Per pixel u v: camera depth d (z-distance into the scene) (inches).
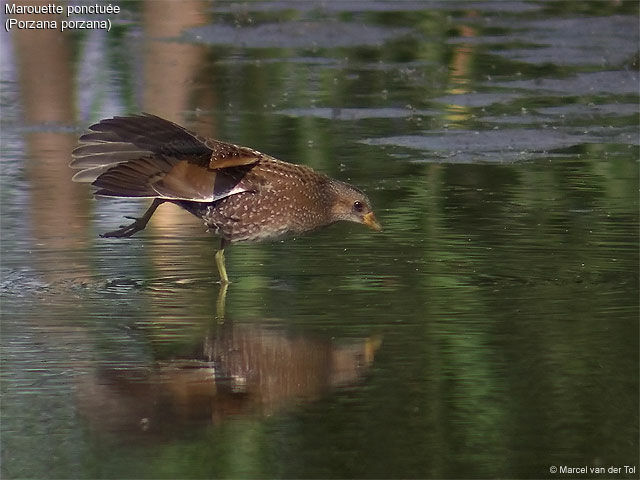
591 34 1054.4
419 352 396.5
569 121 796.0
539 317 431.8
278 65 955.3
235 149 481.7
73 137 756.0
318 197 500.4
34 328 423.2
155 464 320.5
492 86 893.2
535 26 1089.4
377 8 1157.7
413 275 490.3
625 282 475.8
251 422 345.7
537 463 322.0
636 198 623.5
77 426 342.3
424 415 350.0
